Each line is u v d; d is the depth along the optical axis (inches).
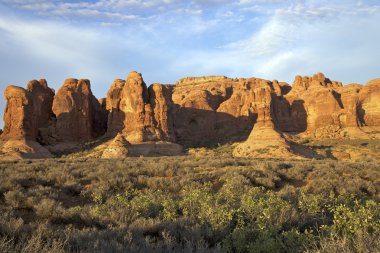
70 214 405.7
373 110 4252.0
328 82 5457.7
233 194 504.1
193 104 4338.1
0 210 429.4
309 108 4463.6
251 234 299.4
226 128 4392.2
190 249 247.8
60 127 3454.7
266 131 3238.2
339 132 4052.7
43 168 971.3
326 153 3193.9
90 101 3735.2
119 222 361.7
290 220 355.3
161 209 433.7
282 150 2957.7
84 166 1059.3
